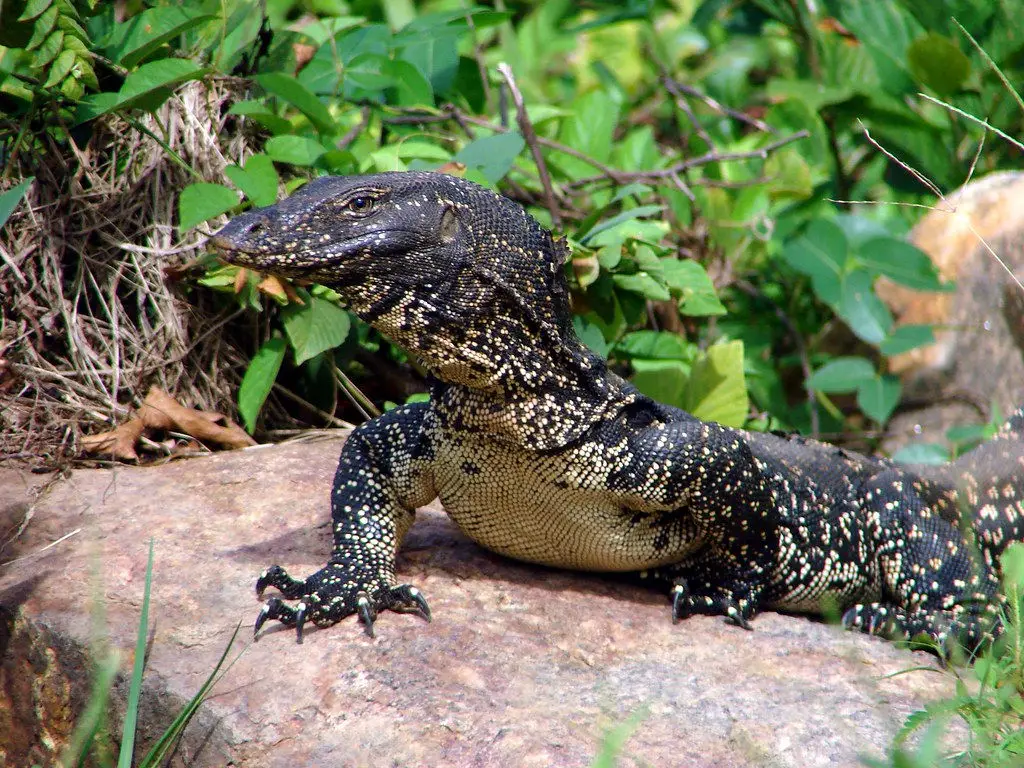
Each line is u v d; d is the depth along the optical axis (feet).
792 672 21.31
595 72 58.75
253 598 22.53
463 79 42.91
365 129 36.55
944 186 45.65
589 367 22.77
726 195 42.24
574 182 38.29
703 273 34.45
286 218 20.56
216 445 30.71
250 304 30.83
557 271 22.85
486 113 44.37
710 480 22.82
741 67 58.70
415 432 24.04
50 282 30.55
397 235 20.79
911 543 26.12
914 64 43.70
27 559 24.00
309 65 36.40
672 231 40.68
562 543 23.98
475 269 21.33
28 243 30.37
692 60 62.08
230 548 24.57
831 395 43.32
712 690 20.27
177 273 30.89
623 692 20.04
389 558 23.41
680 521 24.03
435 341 21.56
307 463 28.99
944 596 25.57
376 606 22.06
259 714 19.19
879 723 19.36
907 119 45.50
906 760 16.98
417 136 37.63
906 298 41.27
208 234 31.37
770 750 18.38
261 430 32.30
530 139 34.37
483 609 22.75
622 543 23.73
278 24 43.37
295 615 21.21
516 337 21.89
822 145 47.19
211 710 19.29
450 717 18.89
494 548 24.89
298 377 33.73
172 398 30.68
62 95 30.19
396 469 24.00
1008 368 38.60
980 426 36.52
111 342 30.81
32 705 21.97
